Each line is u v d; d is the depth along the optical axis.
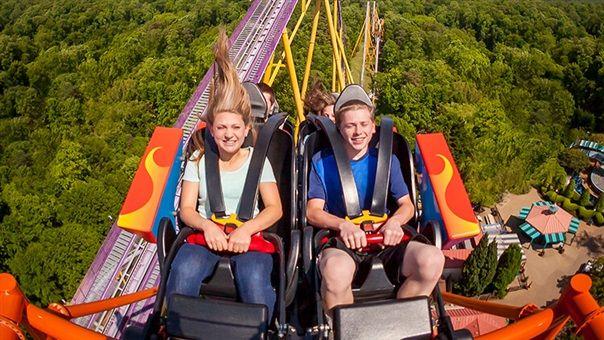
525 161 55.31
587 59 88.56
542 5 113.31
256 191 5.32
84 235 42.44
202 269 4.84
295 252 4.92
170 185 6.81
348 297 4.55
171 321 4.14
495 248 35.44
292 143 5.67
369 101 5.71
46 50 96.31
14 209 47.06
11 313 3.91
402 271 4.77
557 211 46.44
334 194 5.73
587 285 4.20
